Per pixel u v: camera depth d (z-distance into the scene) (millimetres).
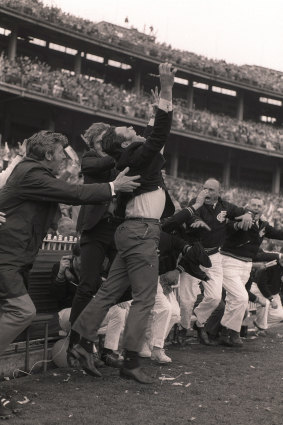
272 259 9477
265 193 42531
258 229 8289
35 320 6051
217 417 4848
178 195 34094
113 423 4559
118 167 5562
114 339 6426
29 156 5117
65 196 4891
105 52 39875
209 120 41312
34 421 4516
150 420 4676
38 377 5898
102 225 6074
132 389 5559
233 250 8258
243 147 42219
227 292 8266
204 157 45062
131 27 42438
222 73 44406
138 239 5473
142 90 41469
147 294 5492
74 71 38125
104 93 35062
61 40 37844
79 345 5641
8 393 5254
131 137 5742
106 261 6527
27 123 35750
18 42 36469
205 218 7836
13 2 33500
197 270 7082
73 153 6242
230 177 46625
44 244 7328
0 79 30312
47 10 35344
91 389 5492
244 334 9438
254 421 4789
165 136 5355
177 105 41969
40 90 31969
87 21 38031
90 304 5656
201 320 8086
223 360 7258
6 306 4828
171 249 6914
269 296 9453
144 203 5508
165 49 42812
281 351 8164
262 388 5895
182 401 5270
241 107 46094
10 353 6109
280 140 44188
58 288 6520
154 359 7031
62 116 36812
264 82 46625
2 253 4820
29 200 4902
